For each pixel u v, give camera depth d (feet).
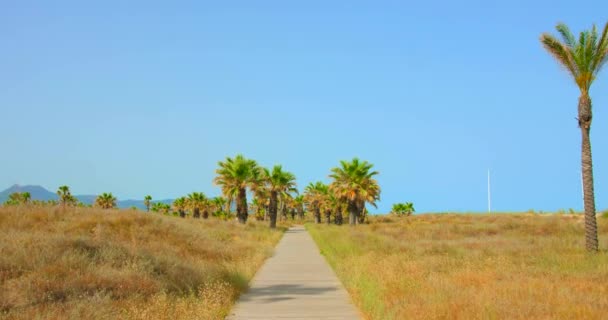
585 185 78.48
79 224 82.33
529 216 198.80
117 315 32.76
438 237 121.80
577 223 141.69
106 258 49.73
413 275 51.70
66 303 35.12
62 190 304.50
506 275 52.13
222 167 208.74
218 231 121.49
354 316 38.01
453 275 52.70
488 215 227.40
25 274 41.06
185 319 33.30
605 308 35.24
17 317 31.91
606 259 63.10
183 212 361.92
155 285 43.04
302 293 49.52
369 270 57.52
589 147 79.00
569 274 53.06
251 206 422.41
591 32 78.13
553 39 78.64
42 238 53.42
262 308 41.37
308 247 114.21
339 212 260.83
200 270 52.13
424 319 32.65
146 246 69.87
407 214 331.77
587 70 78.79
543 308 34.58
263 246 103.96
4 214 82.58
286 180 227.40
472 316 32.68
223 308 38.91
